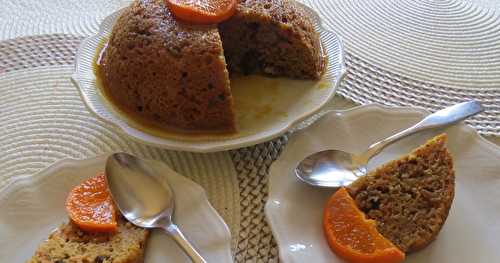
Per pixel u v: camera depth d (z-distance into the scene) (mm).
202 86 514
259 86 567
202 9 529
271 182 488
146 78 520
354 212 463
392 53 623
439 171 484
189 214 472
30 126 550
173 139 508
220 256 450
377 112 532
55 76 594
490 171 498
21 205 474
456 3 690
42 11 669
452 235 469
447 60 618
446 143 516
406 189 479
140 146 532
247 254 470
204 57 511
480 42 640
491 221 476
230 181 509
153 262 453
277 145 533
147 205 475
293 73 575
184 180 485
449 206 469
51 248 449
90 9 676
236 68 590
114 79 536
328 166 498
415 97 577
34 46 624
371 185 480
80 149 532
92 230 458
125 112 530
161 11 537
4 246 457
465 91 585
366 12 676
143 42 523
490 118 556
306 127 524
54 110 564
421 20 666
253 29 567
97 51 580
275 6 570
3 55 613
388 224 466
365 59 614
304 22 577
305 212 476
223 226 463
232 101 518
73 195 474
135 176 488
